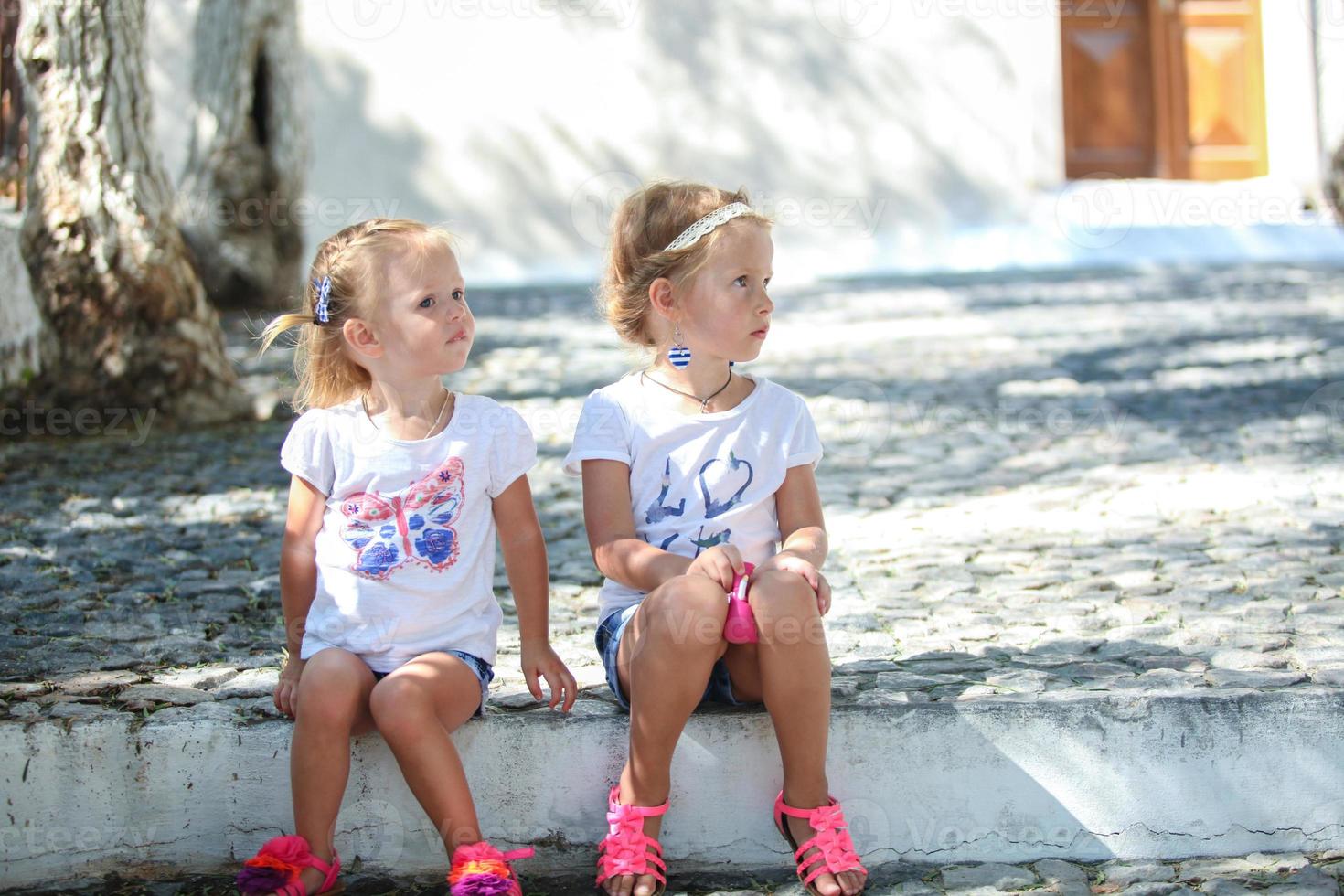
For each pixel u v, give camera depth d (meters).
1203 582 3.75
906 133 12.23
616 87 12.16
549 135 12.23
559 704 2.75
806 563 2.58
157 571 3.98
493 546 2.77
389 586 2.63
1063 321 8.99
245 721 2.67
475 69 12.12
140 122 6.16
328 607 2.66
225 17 10.33
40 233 6.03
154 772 2.64
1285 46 11.98
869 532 4.49
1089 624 3.41
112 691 2.87
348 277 2.66
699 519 2.78
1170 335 8.26
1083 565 4.00
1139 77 12.38
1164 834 2.68
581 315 10.02
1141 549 4.14
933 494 5.02
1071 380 7.06
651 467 2.81
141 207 6.12
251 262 10.44
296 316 2.79
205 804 2.65
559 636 3.41
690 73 12.17
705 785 2.66
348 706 2.51
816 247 12.28
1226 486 4.90
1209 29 12.23
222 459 5.59
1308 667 2.97
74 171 6.04
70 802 2.63
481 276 12.30
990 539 4.36
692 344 2.79
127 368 6.16
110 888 2.62
